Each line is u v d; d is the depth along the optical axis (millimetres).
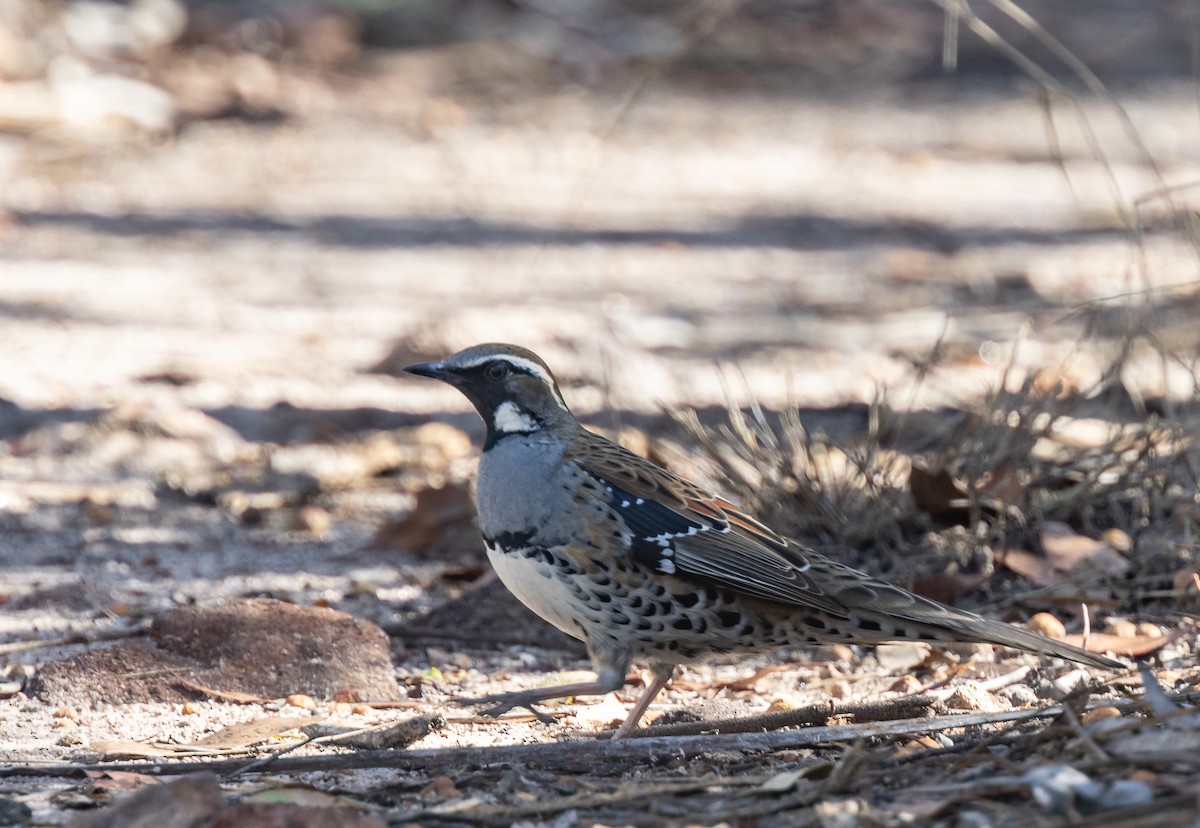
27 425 13938
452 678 9141
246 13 29672
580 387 15102
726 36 31734
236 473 13055
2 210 21375
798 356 16406
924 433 12828
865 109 29406
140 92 25734
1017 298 18484
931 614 7918
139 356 15992
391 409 14695
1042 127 28094
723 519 8109
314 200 22891
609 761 7176
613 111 28422
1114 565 10047
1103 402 13547
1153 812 5910
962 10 11906
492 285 19094
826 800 6434
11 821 6461
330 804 6570
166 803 6180
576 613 8156
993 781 6449
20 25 26562
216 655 8844
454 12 31406
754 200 23906
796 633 8125
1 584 10453
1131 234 16234
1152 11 34625
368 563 11148
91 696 8508
